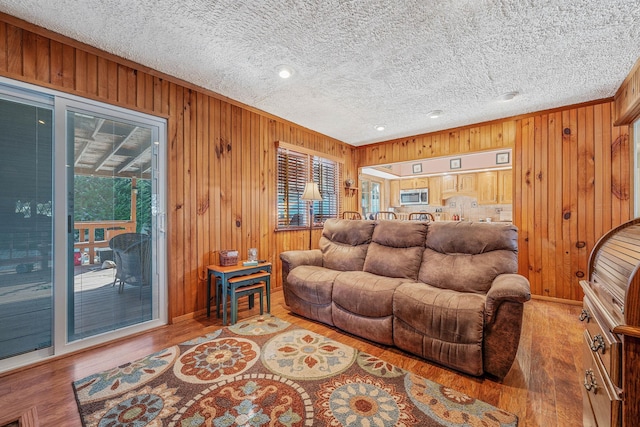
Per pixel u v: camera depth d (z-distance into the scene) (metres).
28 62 1.86
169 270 2.57
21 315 1.87
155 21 1.82
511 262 2.12
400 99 3.05
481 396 1.56
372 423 1.35
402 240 2.67
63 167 2.02
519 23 1.81
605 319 0.88
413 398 1.54
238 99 3.09
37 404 1.48
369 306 2.17
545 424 1.35
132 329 2.35
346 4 1.65
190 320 2.67
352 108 3.32
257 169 3.40
